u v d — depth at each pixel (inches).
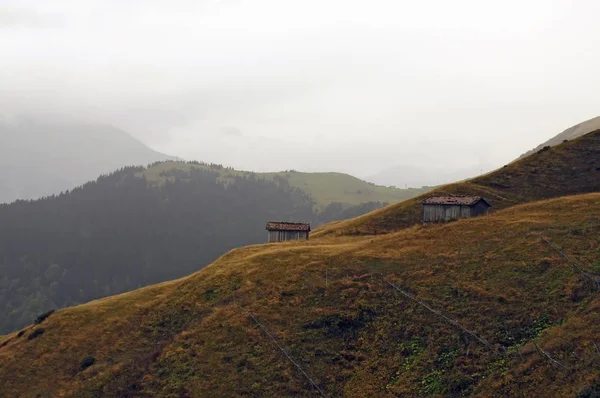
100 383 2333.9
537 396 1584.6
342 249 3110.2
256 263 3034.0
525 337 1914.4
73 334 2775.6
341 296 2497.5
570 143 4783.5
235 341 2335.1
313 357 2166.6
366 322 2289.6
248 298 2640.3
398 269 2664.9
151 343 2571.4
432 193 4468.5
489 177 4517.7
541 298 2106.3
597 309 1887.3
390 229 3996.1
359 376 2014.0
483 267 2465.6
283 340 2279.8
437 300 2295.8
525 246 2566.4
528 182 4301.2
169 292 3026.6
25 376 2522.1
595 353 1641.2
